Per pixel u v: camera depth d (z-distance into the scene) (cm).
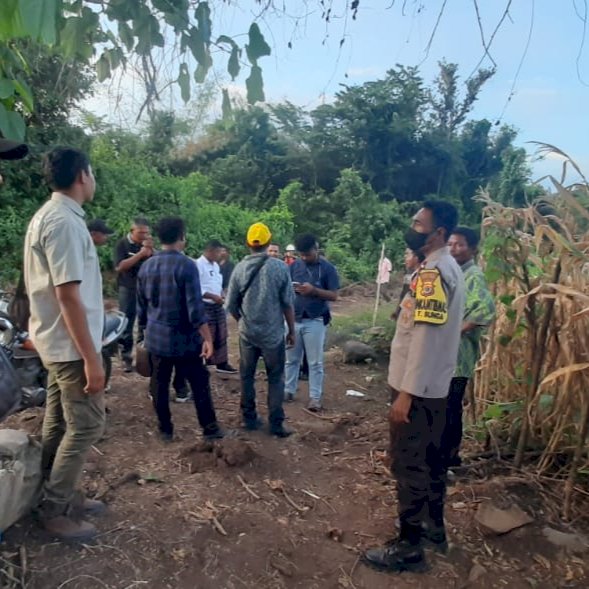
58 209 283
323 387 665
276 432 500
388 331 819
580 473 396
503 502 389
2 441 315
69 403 298
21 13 140
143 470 408
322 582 310
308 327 578
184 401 572
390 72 2752
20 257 1202
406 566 321
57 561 296
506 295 430
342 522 369
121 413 517
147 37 218
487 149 2989
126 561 304
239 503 375
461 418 421
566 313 399
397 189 2819
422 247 313
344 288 1764
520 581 321
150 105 232
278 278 486
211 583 299
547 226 391
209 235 1722
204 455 430
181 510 358
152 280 446
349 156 2792
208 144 2866
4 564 285
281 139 2842
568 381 396
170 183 1617
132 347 690
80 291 287
